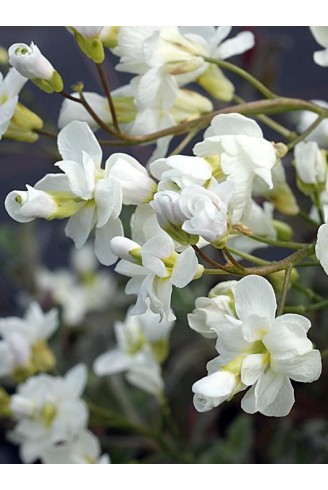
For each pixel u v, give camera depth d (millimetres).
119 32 269
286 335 236
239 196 246
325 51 271
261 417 375
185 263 237
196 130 265
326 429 366
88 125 257
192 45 271
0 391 332
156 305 239
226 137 247
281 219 361
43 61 253
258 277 236
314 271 373
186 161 241
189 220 231
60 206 248
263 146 247
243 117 249
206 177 241
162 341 333
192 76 277
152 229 247
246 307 237
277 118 395
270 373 238
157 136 263
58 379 327
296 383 373
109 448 377
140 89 267
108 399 377
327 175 269
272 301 237
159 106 271
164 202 231
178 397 384
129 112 273
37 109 375
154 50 266
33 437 324
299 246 257
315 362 236
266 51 392
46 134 270
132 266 245
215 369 239
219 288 247
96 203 248
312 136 306
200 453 365
